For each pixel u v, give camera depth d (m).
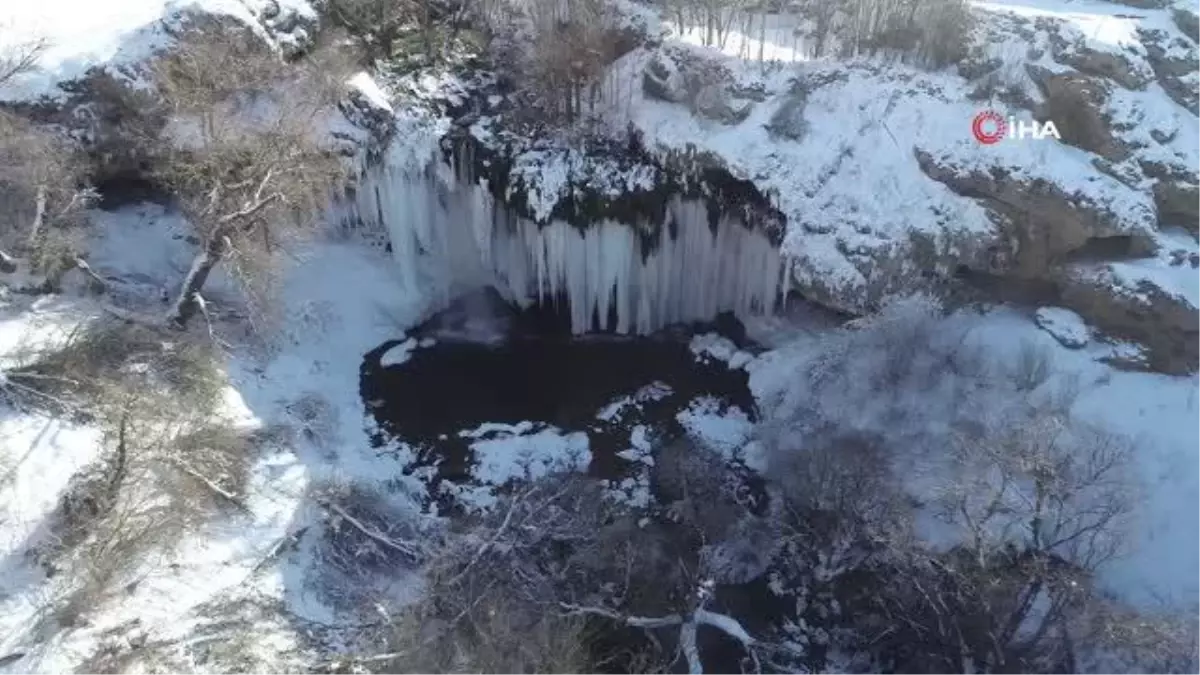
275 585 23.83
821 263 28.80
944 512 24.44
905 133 29.70
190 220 28.95
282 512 25.22
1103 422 26.34
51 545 22.86
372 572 24.62
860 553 24.84
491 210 31.47
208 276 29.92
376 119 30.78
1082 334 28.11
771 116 30.36
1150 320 27.47
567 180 30.47
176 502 23.94
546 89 31.48
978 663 22.67
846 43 31.66
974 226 28.30
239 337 29.02
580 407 29.91
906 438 25.98
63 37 30.06
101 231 29.98
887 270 28.50
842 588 24.98
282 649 22.66
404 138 30.94
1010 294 29.53
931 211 28.69
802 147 29.97
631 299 31.84
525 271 32.22
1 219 28.00
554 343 31.97
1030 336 28.31
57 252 27.81
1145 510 24.53
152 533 23.33
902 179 29.22
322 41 32.06
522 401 30.02
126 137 29.52
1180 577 23.80
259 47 30.39
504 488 27.47
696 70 31.19
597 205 30.33
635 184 30.39
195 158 27.98
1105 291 27.77
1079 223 27.84
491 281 32.94
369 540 25.09
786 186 29.45
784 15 34.09
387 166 30.92
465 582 23.86
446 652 22.17
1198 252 28.00
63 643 21.53
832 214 29.08
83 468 24.14
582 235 30.70
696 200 30.58
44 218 27.91
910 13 30.89
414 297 32.06
